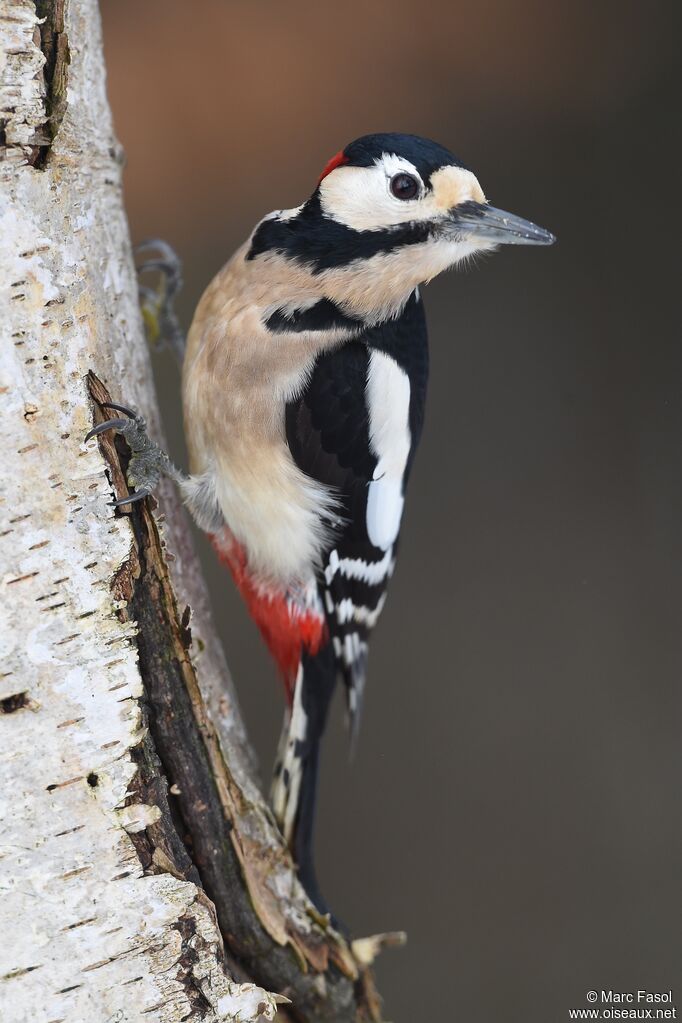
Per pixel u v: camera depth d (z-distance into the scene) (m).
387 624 11.79
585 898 10.38
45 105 5.16
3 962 4.72
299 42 13.30
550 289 13.45
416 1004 9.91
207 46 13.21
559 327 13.23
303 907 6.14
